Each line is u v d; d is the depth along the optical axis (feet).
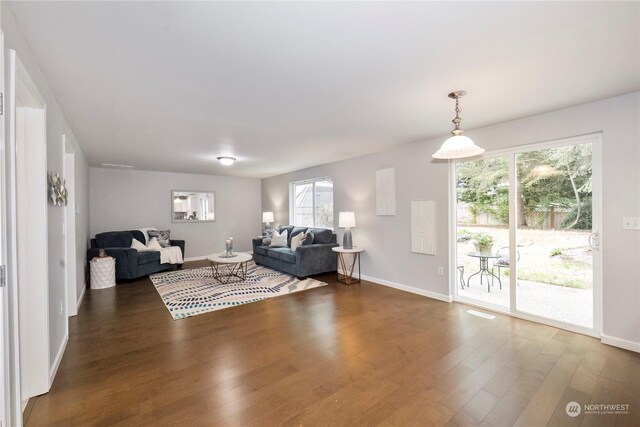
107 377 7.02
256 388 6.58
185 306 12.19
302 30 5.25
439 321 10.49
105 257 15.53
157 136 12.36
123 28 5.13
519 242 10.85
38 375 6.32
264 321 10.55
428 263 13.52
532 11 4.79
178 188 23.26
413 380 6.87
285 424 5.49
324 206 20.17
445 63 6.51
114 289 14.85
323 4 4.56
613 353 8.13
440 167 12.98
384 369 7.34
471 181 12.34
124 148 14.51
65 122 9.94
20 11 4.60
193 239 23.95
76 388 6.59
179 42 5.59
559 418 5.63
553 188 10.03
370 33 5.37
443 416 5.69
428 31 5.33
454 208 12.87
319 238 18.42
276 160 18.16
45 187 6.53
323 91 7.95
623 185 8.41
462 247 12.71
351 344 8.70
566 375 7.06
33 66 6.01
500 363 7.62
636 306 8.26
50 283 7.03
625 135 8.33
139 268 16.70
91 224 19.80
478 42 5.71
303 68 6.68
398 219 14.82
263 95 8.18
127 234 18.38
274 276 17.58
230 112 9.53
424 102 8.80
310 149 15.10
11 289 4.32
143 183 21.81
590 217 9.27
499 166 11.39
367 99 8.52
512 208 10.95
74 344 8.78
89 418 5.64
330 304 12.43
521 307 10.81
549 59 6.35
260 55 6.11
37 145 6.51
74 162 11.79
